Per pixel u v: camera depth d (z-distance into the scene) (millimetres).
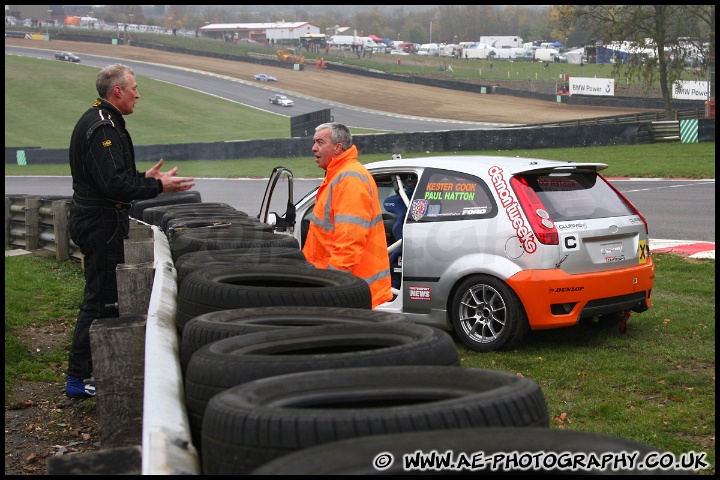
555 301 6152
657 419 4652
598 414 4797
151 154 41844
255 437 1976
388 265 5465
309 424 1929
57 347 7152
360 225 5172
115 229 5328
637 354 6105
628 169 24047
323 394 2227
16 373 6207
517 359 6086
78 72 91062
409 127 62062
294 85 94000
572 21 42562
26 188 29969
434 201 6762
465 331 6527
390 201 7090
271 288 3750
